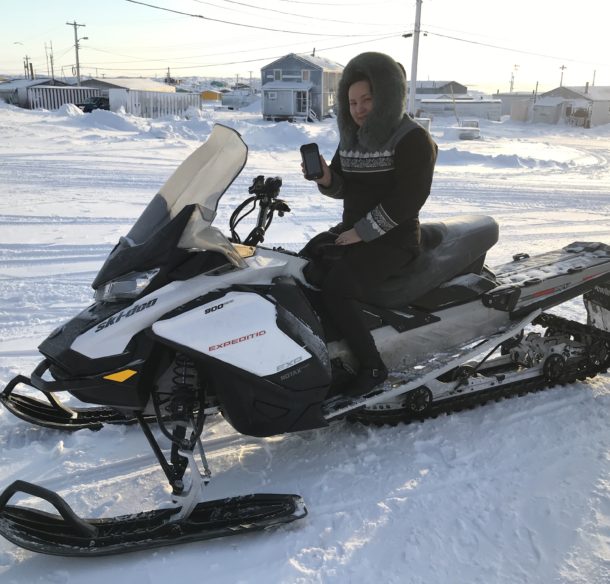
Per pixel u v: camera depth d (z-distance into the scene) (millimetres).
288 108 35219
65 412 3309
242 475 2898
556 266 3766
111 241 6801
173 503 2525
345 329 2861
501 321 3498
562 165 16828
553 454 3045
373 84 2666
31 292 5195
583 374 3818
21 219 7660
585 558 2369
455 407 3441
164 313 2443
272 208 2949
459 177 13383
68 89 33844
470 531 2506
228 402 2582
